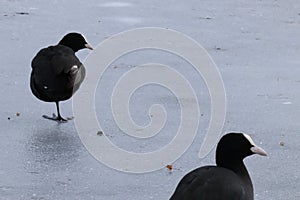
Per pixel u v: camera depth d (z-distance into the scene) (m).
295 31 18.94
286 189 10.33
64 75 12.60
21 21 19.36
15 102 13.72
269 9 21.08
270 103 13.86
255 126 12.68
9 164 11.01
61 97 12.77
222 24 19.38
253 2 21.88
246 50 17.23
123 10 20.67
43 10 20.55
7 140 11.95
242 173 8.62
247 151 8.64
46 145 11.77
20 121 12.80
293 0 22.09
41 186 10.29
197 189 7.96
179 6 21.25
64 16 19.94
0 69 15.57
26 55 16.62
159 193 10.13
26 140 11.98
